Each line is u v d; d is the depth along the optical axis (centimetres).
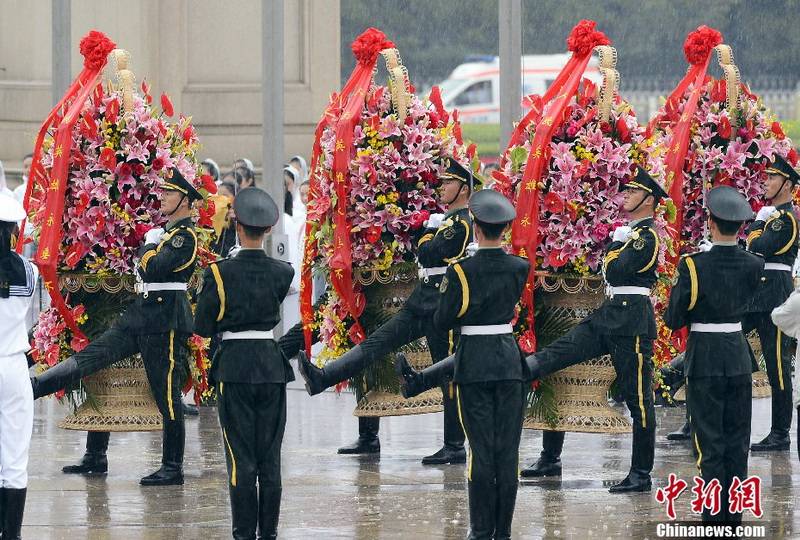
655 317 2295
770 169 2620
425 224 2514
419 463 2525
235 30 4675
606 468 2455
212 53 4691
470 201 1898
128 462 2548
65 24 3353
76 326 2384
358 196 2517
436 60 5366
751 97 2747
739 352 1962
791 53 4741
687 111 2652
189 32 4681
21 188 3762
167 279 2300
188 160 2444
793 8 4731
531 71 5025
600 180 2286
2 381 1844
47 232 2344
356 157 2511
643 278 2191
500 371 1862
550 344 2259
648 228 2186
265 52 3381
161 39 4666
